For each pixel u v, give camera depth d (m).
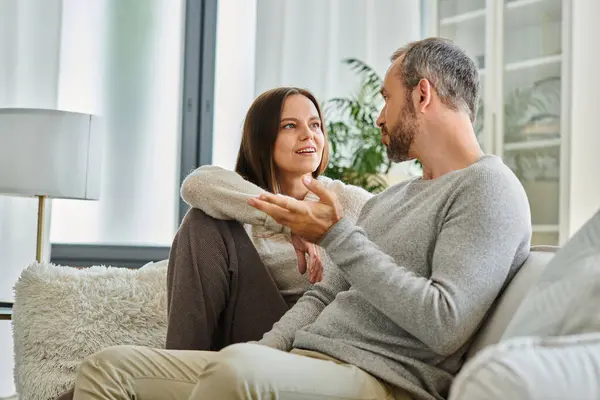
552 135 3.46
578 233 1.09
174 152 3.86
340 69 3.85
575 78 3.44
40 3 3.63
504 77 3.59
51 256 3.69
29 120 2.76
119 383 1.42
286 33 3.82
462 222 1.32
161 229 3.83
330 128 3.62
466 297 1.26
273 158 2.10
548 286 1.04
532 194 3.53
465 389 0.74
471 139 1.51
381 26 3.90
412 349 1.34
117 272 2.17
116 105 3.81
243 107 3.90
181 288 1.82
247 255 1.88
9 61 3.59
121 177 3.81
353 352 1.35
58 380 1.95
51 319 2.04
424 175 1.55
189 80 3.86
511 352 0.74
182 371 1.47
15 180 2.75
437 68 1.51
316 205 1.38
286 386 1.20
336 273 1.63
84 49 3.77
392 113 1.56
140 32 3.84
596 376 0.73
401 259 1.41
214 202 1.87
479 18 3.66
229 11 3.91
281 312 1.87
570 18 3.44
